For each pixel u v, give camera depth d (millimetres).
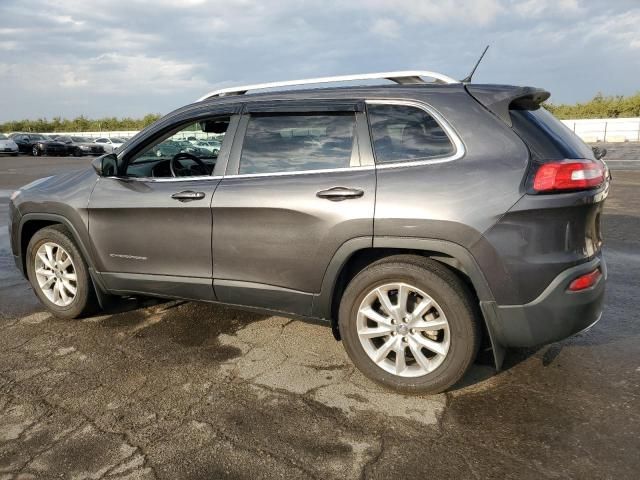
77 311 4129
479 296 2764
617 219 8047
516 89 2916
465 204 2715
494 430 2637
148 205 3582
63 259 4156
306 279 3158
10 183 15602
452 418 2750
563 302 2689
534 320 2727
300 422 2742
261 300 3363
